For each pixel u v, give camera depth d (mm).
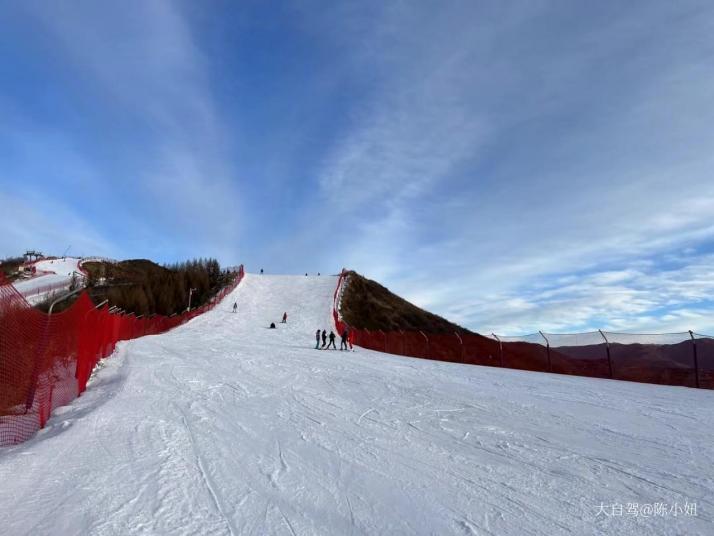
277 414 9852
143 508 4637
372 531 4352
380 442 7633
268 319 49938
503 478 5934
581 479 5926
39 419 8609
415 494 5332
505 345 24047
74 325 12133
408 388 13875
